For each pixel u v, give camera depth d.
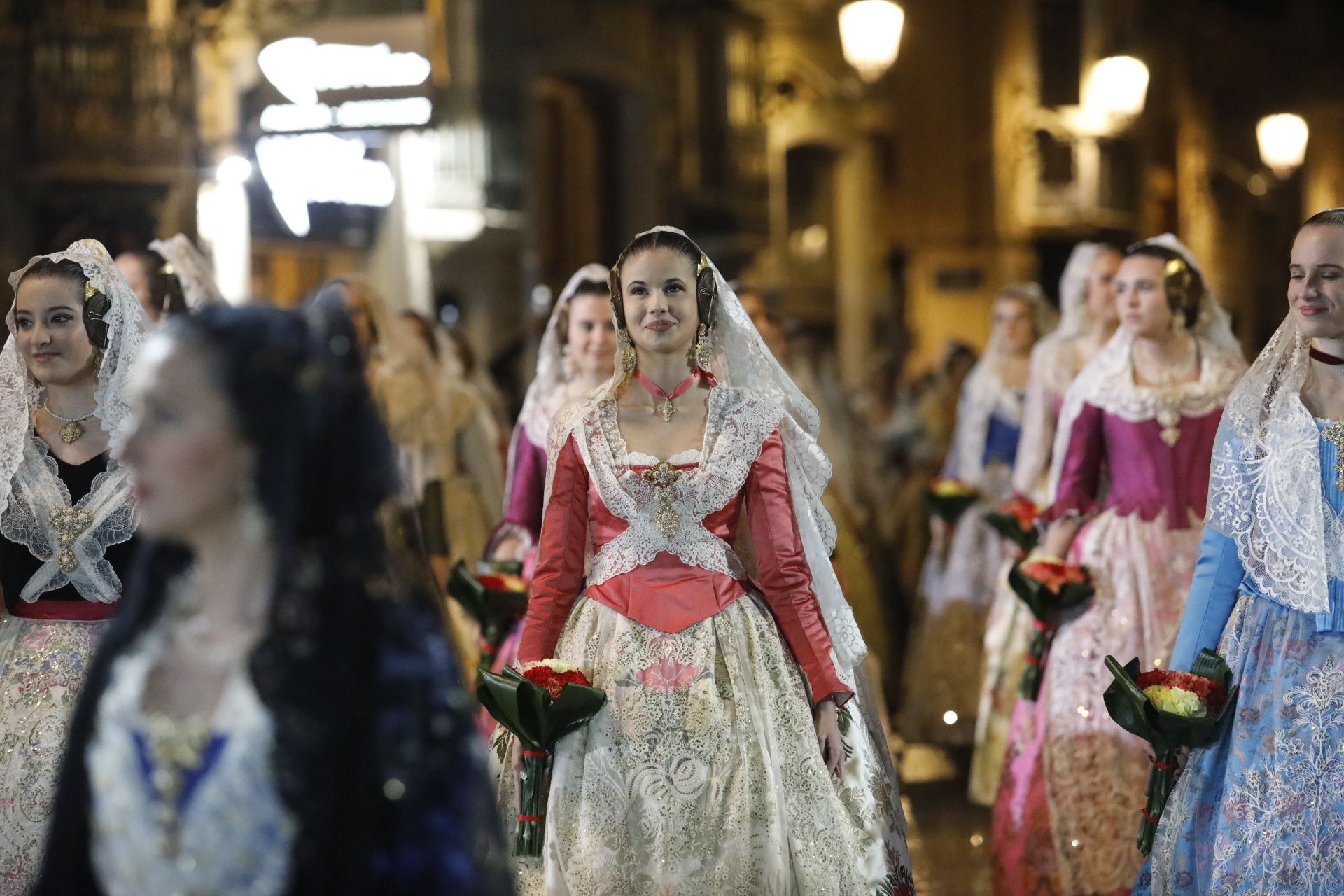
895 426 12.66
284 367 2.03
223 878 1.98
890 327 20.30
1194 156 21.88
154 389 2.02
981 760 6.21
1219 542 3.68
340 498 2.04
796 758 3.57
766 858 3.45
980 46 20.50
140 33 12.38
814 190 20.02
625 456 3.73
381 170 14.29
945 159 20.55
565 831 3.47
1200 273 5.00
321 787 1.97
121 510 3.86
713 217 17.72
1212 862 3.53
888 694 8.34
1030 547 6.07
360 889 1.94
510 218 15.66
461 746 2.04
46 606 3.88
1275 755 3.47
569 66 16.30
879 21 10.30
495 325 15.52
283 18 12.25
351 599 2.02
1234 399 3.67
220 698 2.04
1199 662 3.64
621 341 3.83
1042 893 4.78
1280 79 22.53
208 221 12.86
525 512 5.24
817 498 3.88
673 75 17.41
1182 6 21.66
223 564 2.07
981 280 20.52
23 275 3.92
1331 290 3.48
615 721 3.53
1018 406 7.75
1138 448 4.94
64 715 3.74
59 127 12.15
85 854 2.07
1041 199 20.50
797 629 3.64
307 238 13.77
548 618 3.72
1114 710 3.67
